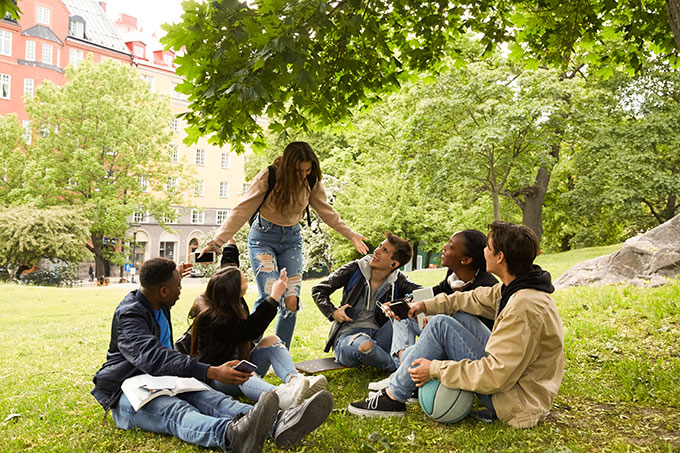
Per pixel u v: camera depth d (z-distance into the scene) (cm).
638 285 902
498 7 656
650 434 321
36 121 3669
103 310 1462
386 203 2834
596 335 582
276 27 362
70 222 3406
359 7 464
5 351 776
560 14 638
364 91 627
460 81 2050
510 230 329
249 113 404
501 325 315
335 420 352
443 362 329
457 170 2073
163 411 314
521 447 298
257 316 366
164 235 5225
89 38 4944
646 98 2295
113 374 342
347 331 473
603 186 2388
